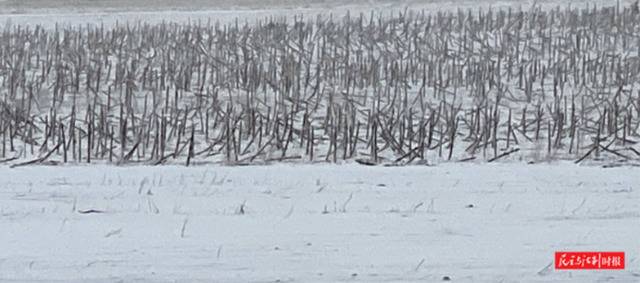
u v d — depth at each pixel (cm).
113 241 1148
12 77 2486
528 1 3706
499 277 1017
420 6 3650
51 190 1476
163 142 1912
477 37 3052
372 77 2617
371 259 1077
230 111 2119
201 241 1150
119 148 2045
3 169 1738
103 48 2897
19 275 1009
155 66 2803
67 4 3881
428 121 2070
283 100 2375
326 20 3341
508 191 1482
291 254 1094
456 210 1332
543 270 1039
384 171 1697
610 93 2553
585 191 1484
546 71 2736
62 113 2400
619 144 2056
